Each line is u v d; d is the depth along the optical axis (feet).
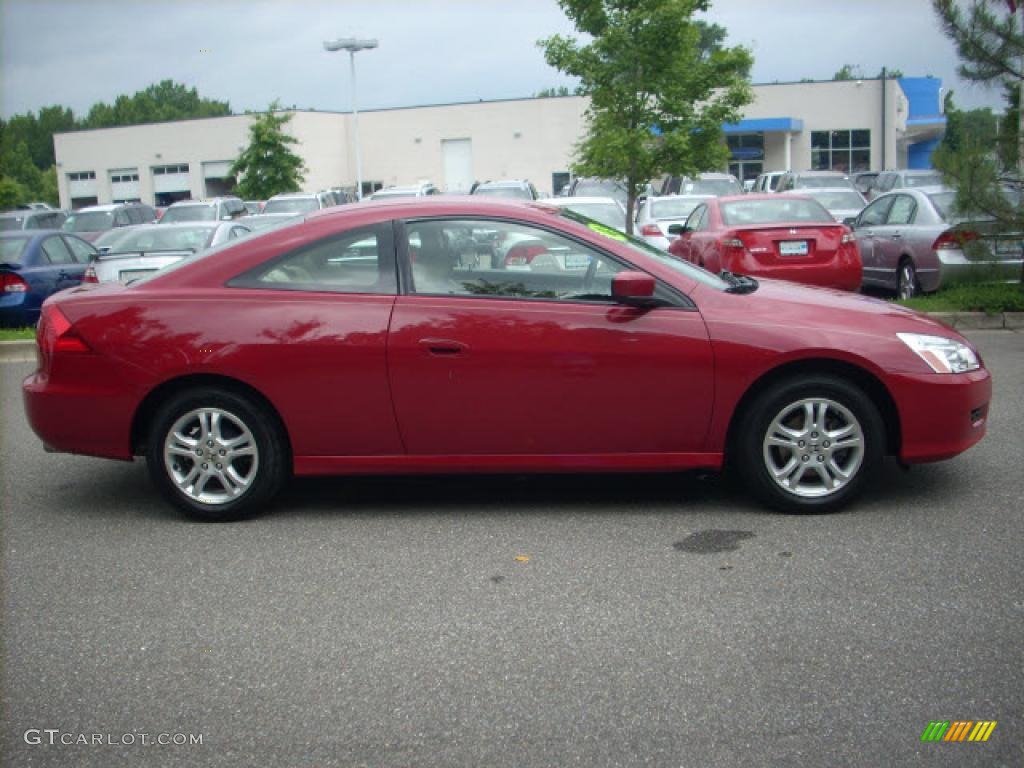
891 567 15.29
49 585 15.57
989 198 36.45
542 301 17.58
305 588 15.19
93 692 12.24
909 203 43.11
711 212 42.42
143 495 20.25
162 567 16.21
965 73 37.58
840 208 62.64
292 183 126.52
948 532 16.71
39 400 18.19
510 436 17.66
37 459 23.26
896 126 159.74
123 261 41.32
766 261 37.14
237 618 14.19
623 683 12.05
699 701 11.60
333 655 13.00
